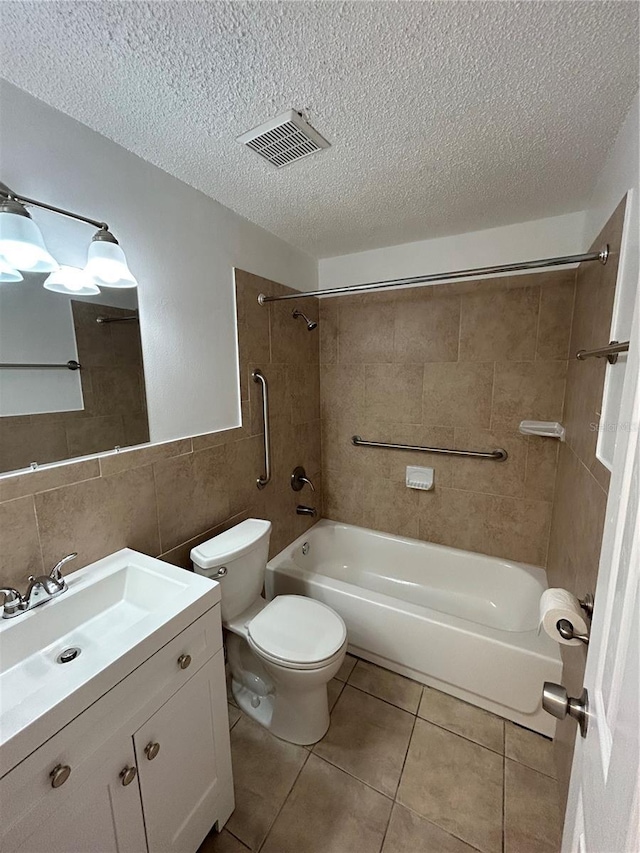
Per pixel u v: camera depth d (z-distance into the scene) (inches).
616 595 20.1
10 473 38.9
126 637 33.5
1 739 23.9
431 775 52.0
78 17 29.4
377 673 69.9
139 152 48.8
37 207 39.3
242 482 72.9
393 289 87.0
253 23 30.0
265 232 75.3
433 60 33.8
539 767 52.8
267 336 77.7
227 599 59.6
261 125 43.3
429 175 54.6
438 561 89.6
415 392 88.2
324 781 51.4
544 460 77.4
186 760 39.5
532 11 29.1
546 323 73.0
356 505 101.2
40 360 40.9
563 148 47.9
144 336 52.2
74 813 28.4
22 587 40.0
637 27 30.0
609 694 19.1
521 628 72.1
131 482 51.5
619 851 14.1
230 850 43.9
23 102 37.7
